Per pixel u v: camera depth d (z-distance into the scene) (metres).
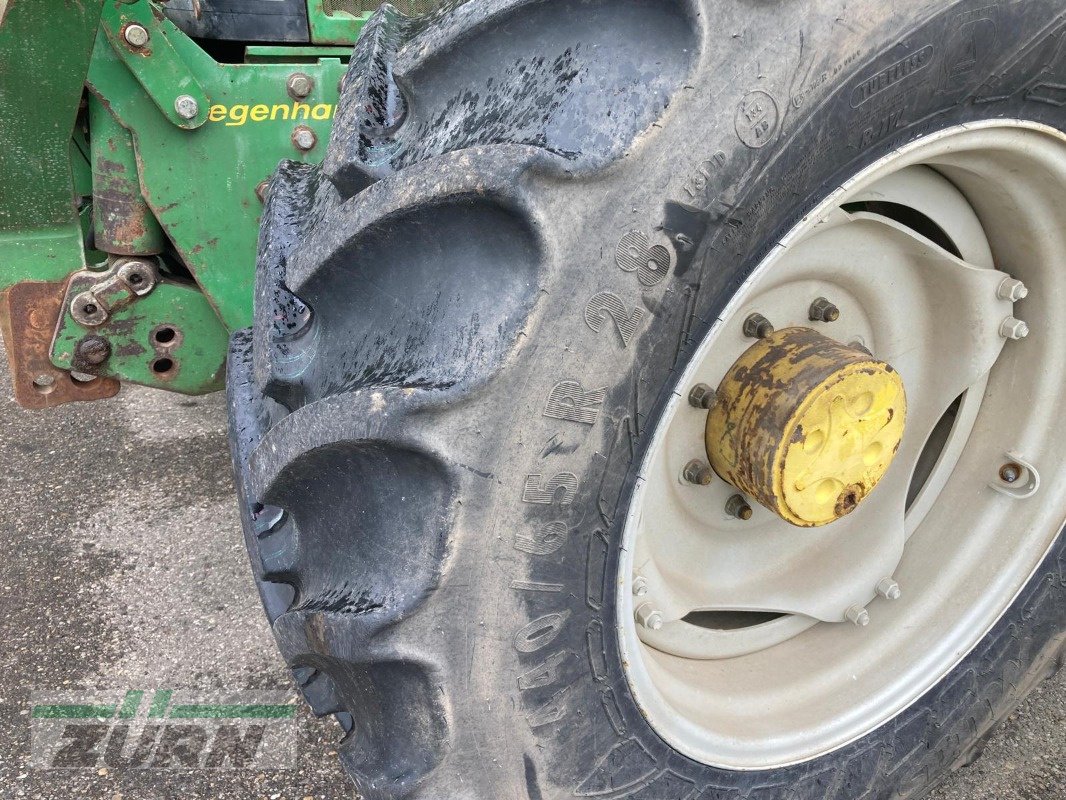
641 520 1.28
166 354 2.01
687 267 0.99
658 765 1.28
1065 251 1.37
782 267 1.25
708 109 0.93
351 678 1.14
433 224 0.98
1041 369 1.49
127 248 1.92
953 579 1.60
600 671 1.17
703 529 1.42
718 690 1.44
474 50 1.03
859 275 1.35
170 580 2.38
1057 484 1.54
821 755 1.45
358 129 1.13
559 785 1.19
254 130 1.89
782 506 1.22
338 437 1.00
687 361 1.05
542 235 0.91
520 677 1.10
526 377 0.96
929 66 1.04
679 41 0.92
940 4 1.01
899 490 1.56
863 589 1.55
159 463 2.86
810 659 1.55
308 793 1.79
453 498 0.98
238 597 2.32
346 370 1.09
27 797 1.78
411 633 1.03
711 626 1.53
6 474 2.80
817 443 1.20
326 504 1.14
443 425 0.96
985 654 1.60
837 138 1.02
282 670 2.10
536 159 0.89
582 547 1.08
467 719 1.09
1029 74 1.13
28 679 2.07
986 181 1.29
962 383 1.47
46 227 1.81
